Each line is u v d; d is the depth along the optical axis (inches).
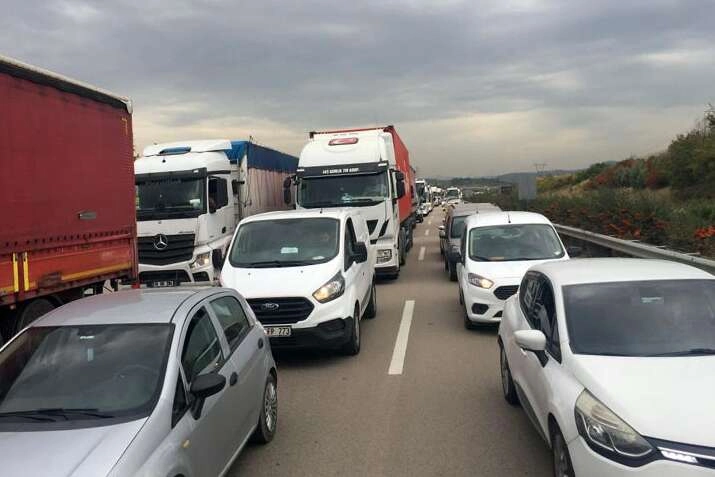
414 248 1046.4
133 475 130.1
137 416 147.6
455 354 346.6
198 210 556.4
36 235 294.4
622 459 140.3
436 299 535.8
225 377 183.3
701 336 183.8
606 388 157.9
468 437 225.0
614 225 692.7
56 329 178.4
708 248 514.9
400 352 356.2
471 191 3398.1
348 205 636.7
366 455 212.8
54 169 309.3
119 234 372.8
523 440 220.7
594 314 194.1
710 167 1175.0
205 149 607.8
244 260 374.0
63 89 317.1
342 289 346.0
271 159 759.1
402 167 826.8
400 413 254.1
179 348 169.5
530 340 191.0
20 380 163.9
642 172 1539.1
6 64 274.1
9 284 276.5
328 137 676.7
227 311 215.8
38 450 135.0
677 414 144.1
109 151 362.6
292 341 331.9
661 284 204.4
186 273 552.1
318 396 282.2
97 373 162.4
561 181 2487.7
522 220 448.5
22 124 286.5
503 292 385.1
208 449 165.2
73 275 325.7
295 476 198.5
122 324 177.3
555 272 222.7
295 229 386.6
